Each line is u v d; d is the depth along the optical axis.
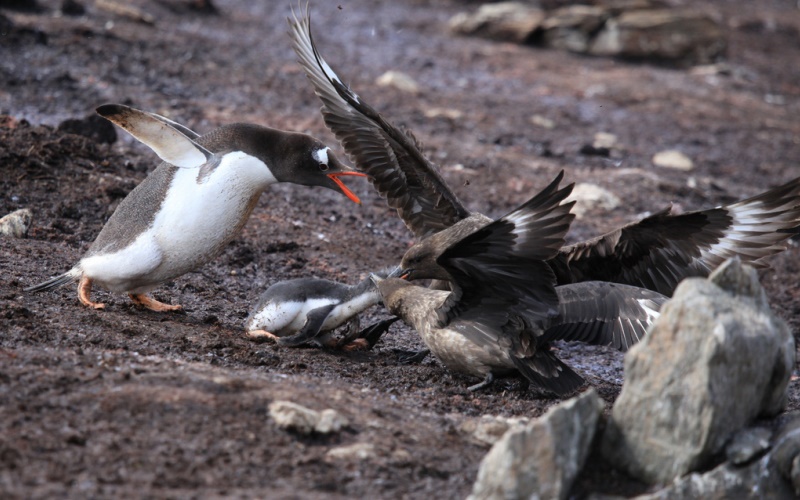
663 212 10.88
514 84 31.55
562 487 7.32
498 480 7.32
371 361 11.52
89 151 17.09
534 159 23.86
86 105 20.73
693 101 32.41
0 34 23.66
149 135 10.74
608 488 7.90
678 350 7.80
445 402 9.81
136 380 8.78
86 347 9.73
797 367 14.08
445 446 8.53
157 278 11.38
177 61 25.92
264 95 24.62
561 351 13.91
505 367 10.42
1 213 14.55
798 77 38.03
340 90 12.28
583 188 21.33
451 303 10.34
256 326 11.37
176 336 10.72
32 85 21.39
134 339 10.34
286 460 7.79
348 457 7.95
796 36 44.81
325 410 8.50
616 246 11.47
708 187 23.52
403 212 13.60
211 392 8.66
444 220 13.30
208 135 11.35
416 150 12.83
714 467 7.94
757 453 7.84
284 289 11.28
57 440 7.62
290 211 17.77
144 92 22.58
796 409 11.62
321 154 11.44
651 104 31.25
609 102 30.84
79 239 14.26
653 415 7.88
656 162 25.38
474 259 9.55
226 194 11.02
